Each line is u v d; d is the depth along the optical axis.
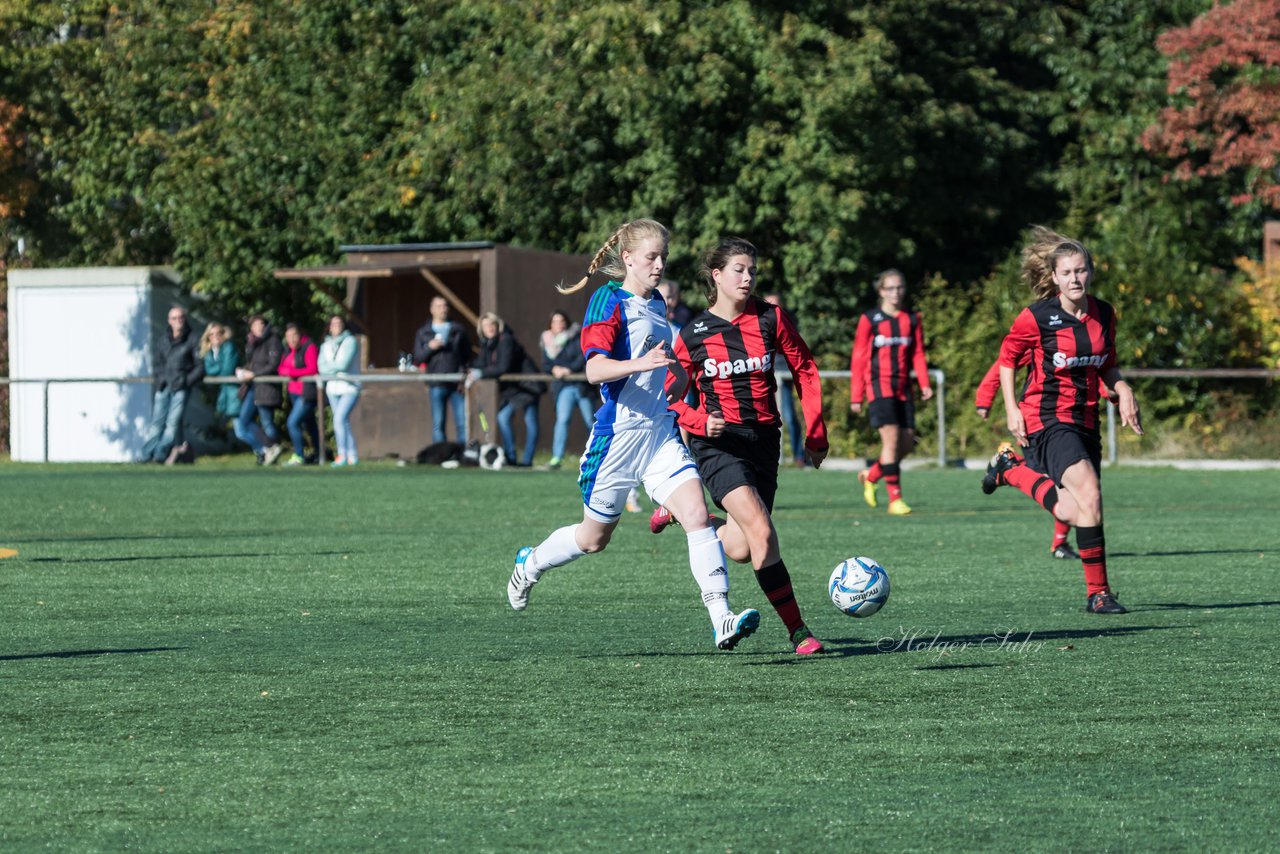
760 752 18.75
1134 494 63.50
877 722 20.39
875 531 48.47
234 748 19.12
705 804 16.44
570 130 104.56
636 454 25.33
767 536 25.25
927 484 70.00
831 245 98.56
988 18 108.25
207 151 112.38
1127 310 91.69
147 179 116.19
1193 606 31.66
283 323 114.31
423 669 24.52
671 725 20.28
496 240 110.38
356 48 113.62
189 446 90.50
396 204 107.56
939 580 36.03
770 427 25.95
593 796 16.78
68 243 123.19
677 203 105.50
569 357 79.94
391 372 96.12
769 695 22.22
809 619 30.02
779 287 105.81
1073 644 26.69
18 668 24.80
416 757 18.61
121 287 104.88
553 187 107.75
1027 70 112.75
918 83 101.38
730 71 98.06
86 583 36.31
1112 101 106.44
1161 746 19.00
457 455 82.25
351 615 30.97
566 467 81.88
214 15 112.25
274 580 36.84
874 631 28.36
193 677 23.91
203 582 36.47
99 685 23.27
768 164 100.56
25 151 120.75
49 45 117.19
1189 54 99.31
